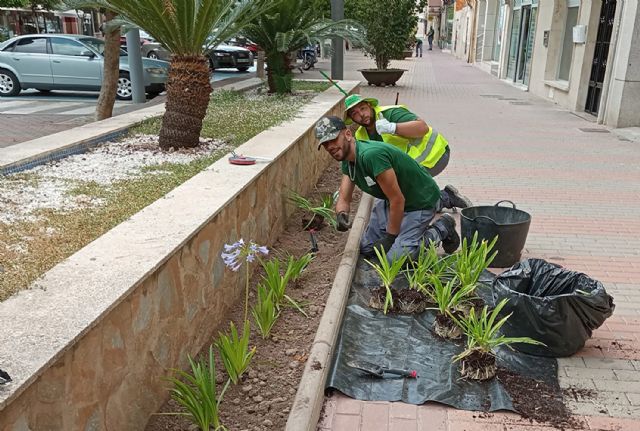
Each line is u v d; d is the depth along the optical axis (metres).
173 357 2.88
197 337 3.21
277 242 4.96
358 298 4.05
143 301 2.53
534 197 6.61
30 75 14.45
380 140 5.04
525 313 3.35
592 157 8.70
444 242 4.81
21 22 26.59
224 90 10.51
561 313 3.27
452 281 3.74
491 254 4.57
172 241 2.85
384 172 4.02
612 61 11.28
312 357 3.11
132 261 2.60
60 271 2.49
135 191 4.21
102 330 2.21
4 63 14.48
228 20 6.34
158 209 3.37
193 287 3.11
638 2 10.34
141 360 2.54
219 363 3.19
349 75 22.98
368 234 4.79
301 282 4.18
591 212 6.11
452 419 2.88
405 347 3.48
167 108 5.79
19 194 4.09
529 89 17.72
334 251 4.77
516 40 20.56
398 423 2.86
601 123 11.69
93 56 14.26
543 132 10.80
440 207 5.80
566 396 3.07
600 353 3.49
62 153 5.33
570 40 14.88
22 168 4.79
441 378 3.18
